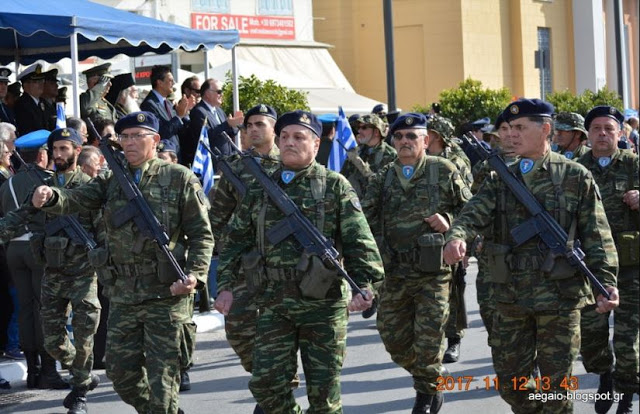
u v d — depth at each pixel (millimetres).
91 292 8875
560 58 44094
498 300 6820
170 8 29906
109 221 7324
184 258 7363
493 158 6816
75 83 12148
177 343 7234
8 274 10984
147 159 7398
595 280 6539
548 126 6758
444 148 10242
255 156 6809
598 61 44719
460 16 38469
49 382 10016
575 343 6656
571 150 9508
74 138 8938
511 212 6762
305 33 34312
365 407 8969
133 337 7305
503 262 6734
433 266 8031
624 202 8195
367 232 6617
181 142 13188
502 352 6855
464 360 10781
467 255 9148
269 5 33062
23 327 9969
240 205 6809
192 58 27953
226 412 9023
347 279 6438
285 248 6547
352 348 11633
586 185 6668
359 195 12180
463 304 10383
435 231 8242
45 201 7215
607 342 8297
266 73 25188
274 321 6590
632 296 7988
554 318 6641
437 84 38844
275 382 6555
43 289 8930
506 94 30312
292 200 6617
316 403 6586
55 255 8797
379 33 38906
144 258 7195
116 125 7395
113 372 7273
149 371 7188
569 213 6652
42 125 13258
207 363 11102
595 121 8320
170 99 14273
